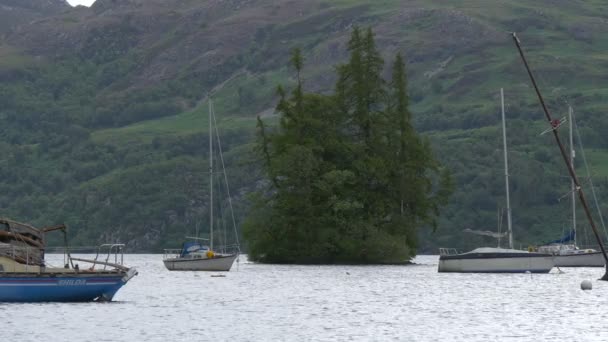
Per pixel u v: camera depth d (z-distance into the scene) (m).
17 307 199.62
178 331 174.75
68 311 197.38
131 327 178.88
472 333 172.12
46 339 164.25
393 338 166.50
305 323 186.75
